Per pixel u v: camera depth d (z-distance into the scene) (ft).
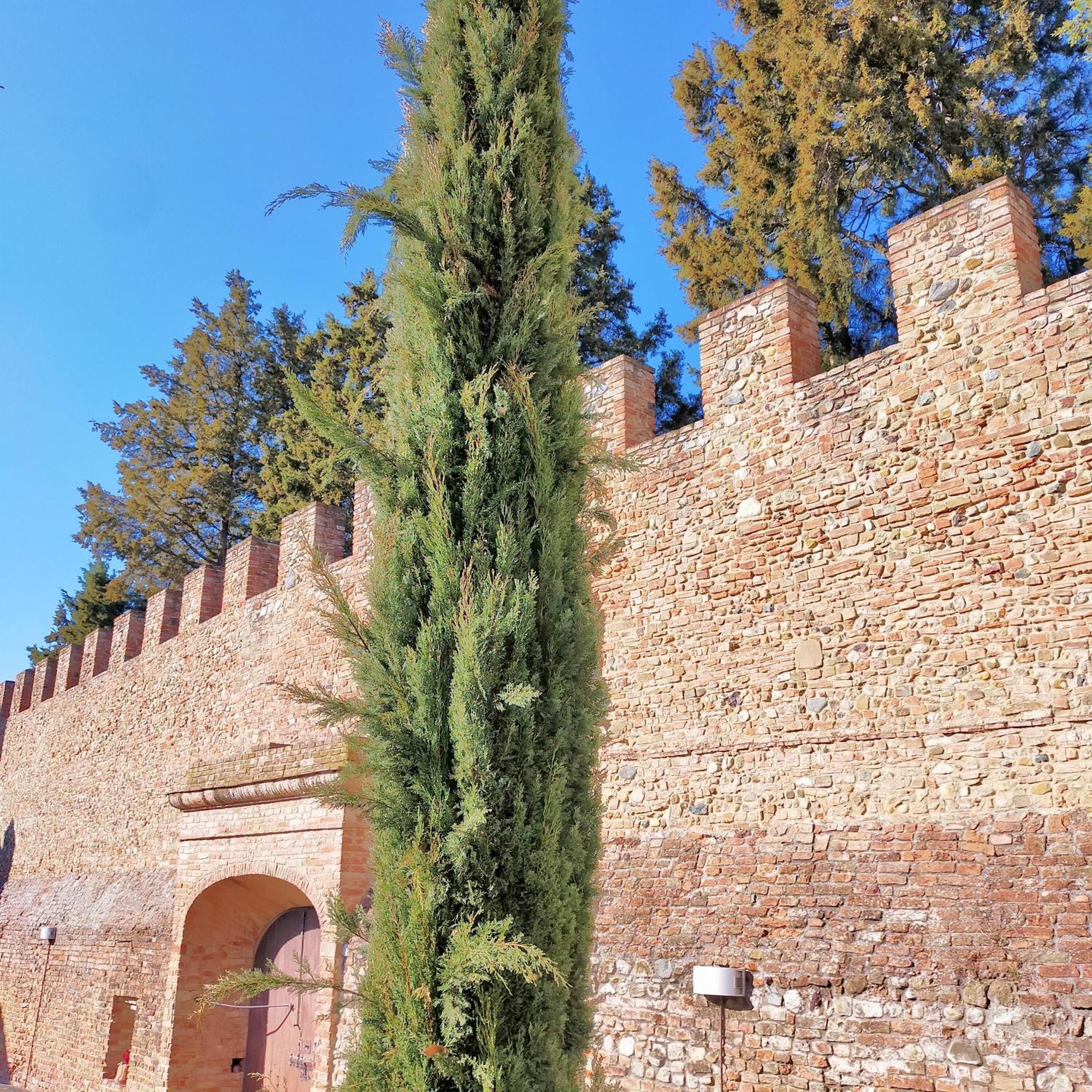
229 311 106.73
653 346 75.87
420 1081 14.65
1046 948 22.71
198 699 60.34
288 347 105.40
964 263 29.22
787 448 32.24
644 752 33.22
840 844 27.66
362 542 49.01
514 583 17.06
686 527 34.30
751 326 34.22
